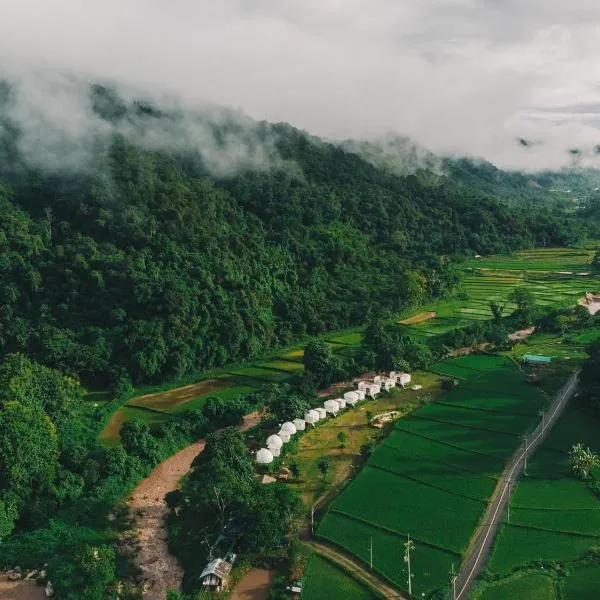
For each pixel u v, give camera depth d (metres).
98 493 97.50
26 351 144.12
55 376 119.62
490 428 114.88
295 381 141.62
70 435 115.31
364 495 93.94
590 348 137.00
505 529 84.06
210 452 97.56
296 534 85.06
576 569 75.44
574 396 127.75
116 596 75.75
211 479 88.38
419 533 84.00
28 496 92.81
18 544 85.19
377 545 81.81
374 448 108.94
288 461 107.25
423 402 130.00
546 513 87.25
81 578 76.25
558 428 113.50
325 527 86.19
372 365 149.00
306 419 120.19
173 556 84.88
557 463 100.88
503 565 76.62
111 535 88.81
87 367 140.75
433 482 97.00
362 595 73.31
